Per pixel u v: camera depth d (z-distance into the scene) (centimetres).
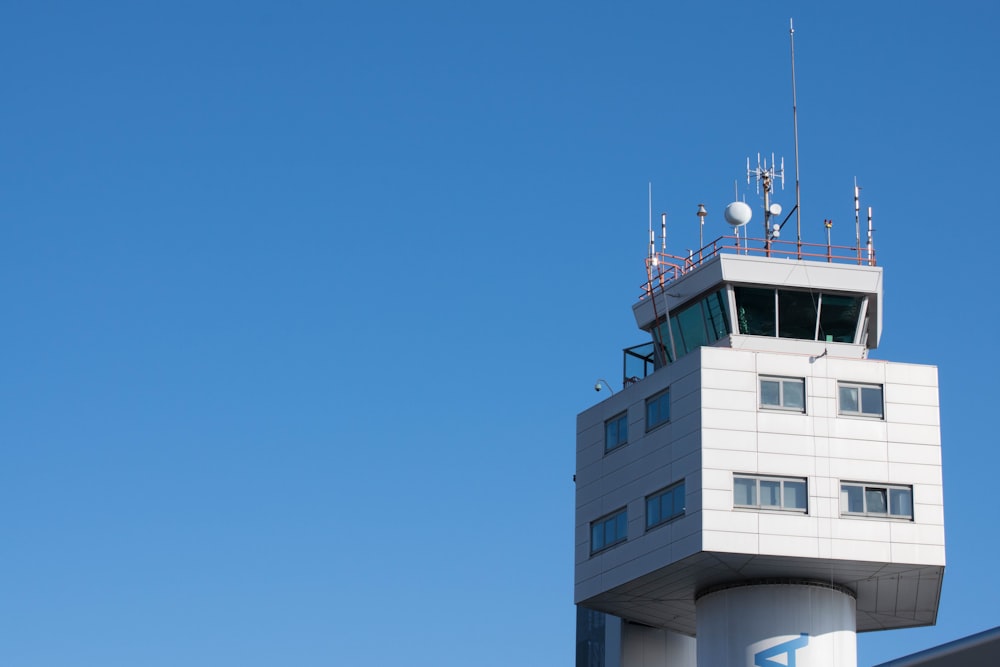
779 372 7531
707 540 7175
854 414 7481
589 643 8806
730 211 8012
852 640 7469
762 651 7306
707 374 7500
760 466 7344
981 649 3478
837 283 7875
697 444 7388
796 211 8050
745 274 7856
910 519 7312
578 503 7962
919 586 7481
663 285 8206
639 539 7538
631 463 7731
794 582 7406
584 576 7788
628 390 7906
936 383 7575
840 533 7244
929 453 7438
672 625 8300
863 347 7888
